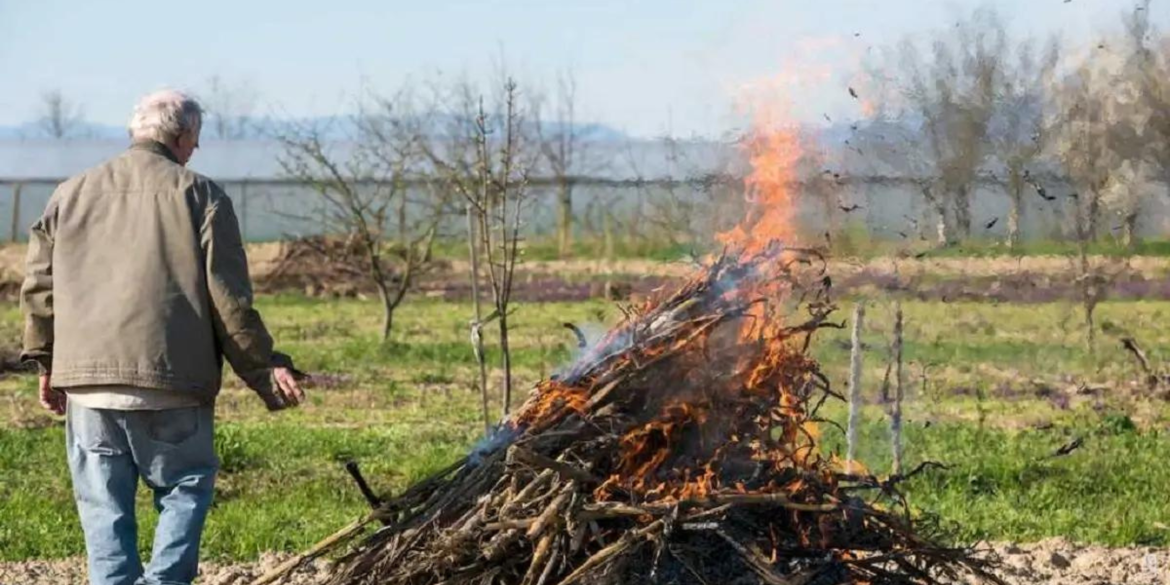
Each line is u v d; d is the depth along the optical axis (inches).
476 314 558.9
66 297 271.7
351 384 806.5
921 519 302.4
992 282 864.3
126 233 271.6
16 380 824.9
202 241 270.2
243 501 460.1
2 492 490.6
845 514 265.4
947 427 593.6
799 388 272.5
